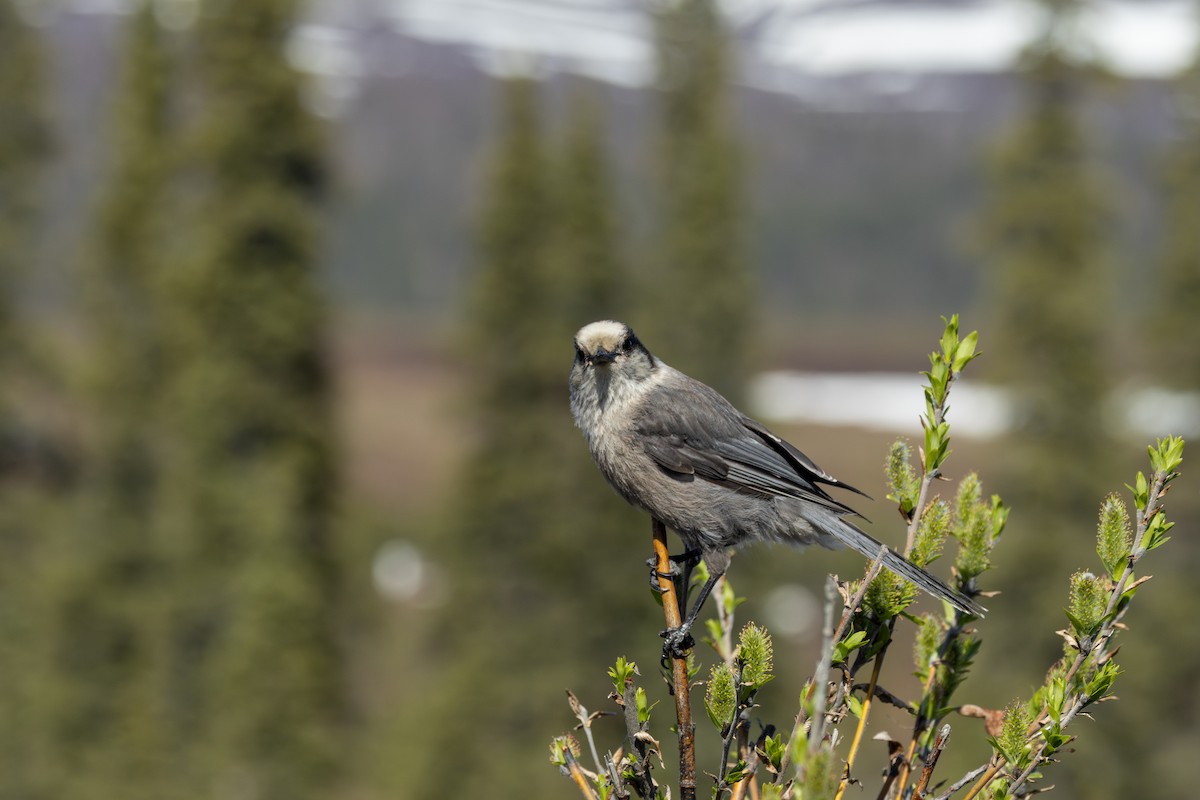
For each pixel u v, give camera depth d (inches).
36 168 1258.0
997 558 965.8
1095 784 908.0
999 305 1014.4
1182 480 999.0
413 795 976.3
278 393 1042.7
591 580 1048.8
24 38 1248.2
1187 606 954.1
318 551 1064.2
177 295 1048.8
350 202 1122.7
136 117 1168.2
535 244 1115.3
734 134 1305.4
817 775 110.7
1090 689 136.4
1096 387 982.4
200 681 1007.6
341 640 1080.8
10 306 1202.0
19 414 1171.3
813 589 1453.0
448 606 1087.0
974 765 730.2
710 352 1257.4
